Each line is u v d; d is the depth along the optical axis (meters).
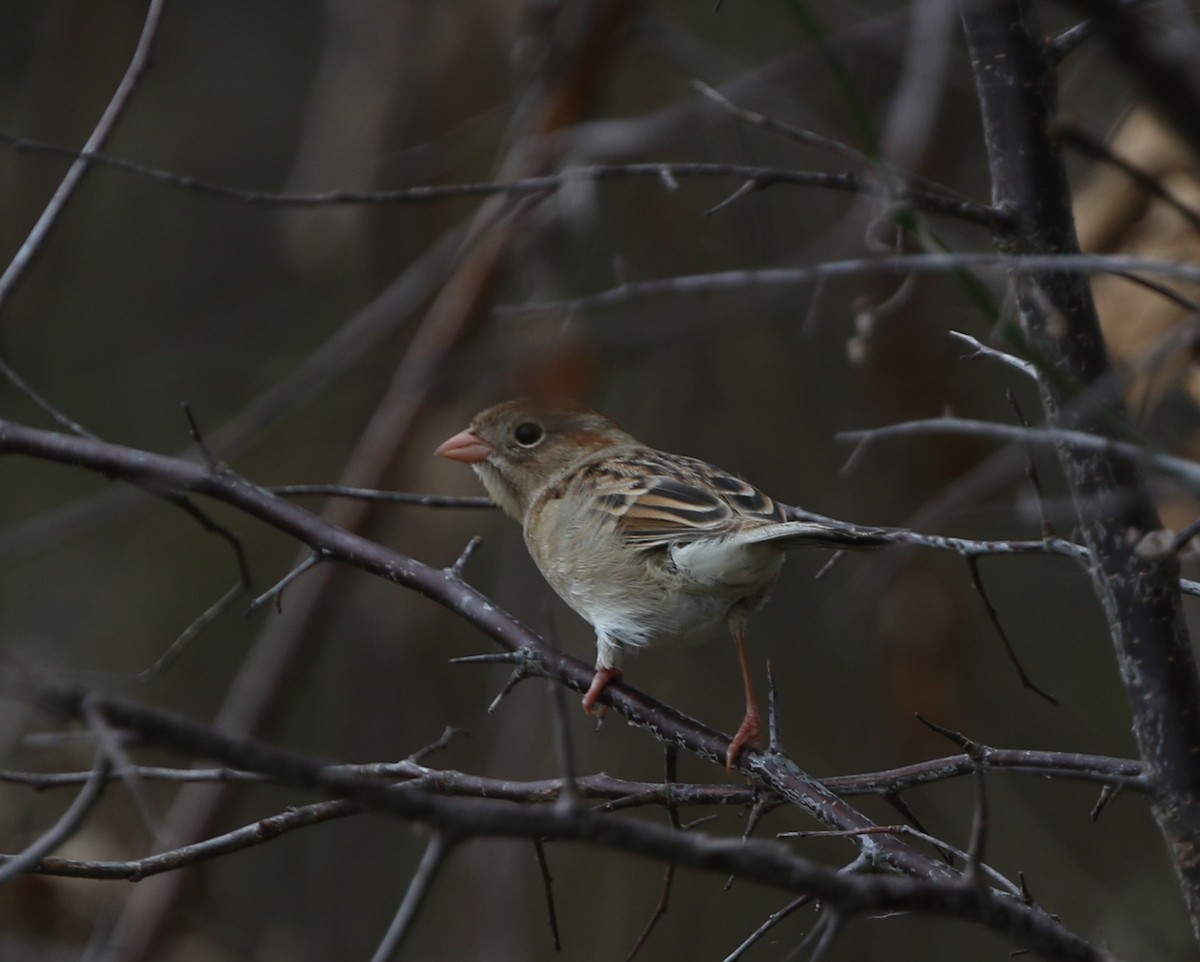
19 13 14.45
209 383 14.46
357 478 10.55
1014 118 5.24
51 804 9.51
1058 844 11.92
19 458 14.45
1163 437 6.99
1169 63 3.88
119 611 14.38
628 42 10.81
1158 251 6.48
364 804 3.74
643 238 11.80
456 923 12.12
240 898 13.20
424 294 11.01
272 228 15.28
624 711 6.46
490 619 6.17
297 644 10.62
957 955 12.05
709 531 7.11
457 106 11.54
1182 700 5.00
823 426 12.52
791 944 12.23
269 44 15.55
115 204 15.17
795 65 10.48
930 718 10.53
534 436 8.23
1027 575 12.83
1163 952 11.48
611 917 12.38
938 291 10.87
